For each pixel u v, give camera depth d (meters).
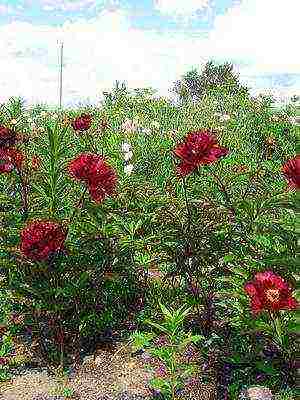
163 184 2.02
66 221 1.31
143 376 1.28
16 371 1.30
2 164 1.36
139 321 1.44
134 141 2.69
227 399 1.22
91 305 1.36
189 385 1.25
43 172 1.44
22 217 1.41
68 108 3.80
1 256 1.32
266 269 1.21
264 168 2.17
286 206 1.13
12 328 1.40
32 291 1.24
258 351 1.26
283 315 1.17
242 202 1.31
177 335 1.23
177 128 3.39
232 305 1.33
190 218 1.35
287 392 1.18
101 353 1.36
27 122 2.98
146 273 1.52
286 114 3.20
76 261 1.30
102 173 1.21
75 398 1.22
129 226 1.39
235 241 1.32
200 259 1.34
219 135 3.10
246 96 4.15
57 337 1.32
